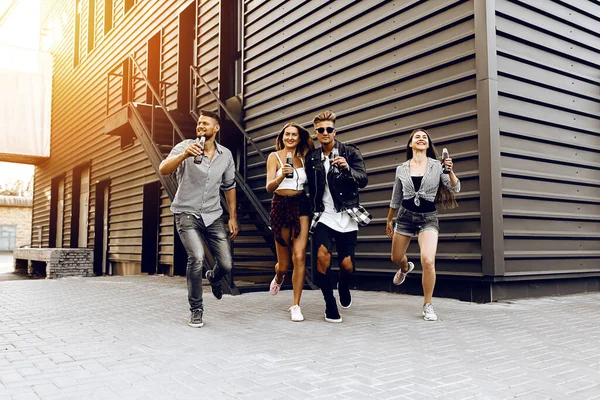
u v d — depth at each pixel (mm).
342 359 3215
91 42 18172
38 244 23500
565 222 6383
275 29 8891
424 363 3117
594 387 2658
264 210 8156
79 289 7707
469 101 5797
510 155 5781
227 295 6570
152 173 12703
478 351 3426
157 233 12383
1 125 21406
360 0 7172
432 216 4641
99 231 15969
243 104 9648
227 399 2457
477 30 5695
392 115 6656
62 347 3562
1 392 2553
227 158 4699
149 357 3268
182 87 11773
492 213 5465
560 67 6434
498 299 5688
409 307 5367
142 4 14016
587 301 5855
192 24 11953
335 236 4668
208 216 4598
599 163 6891
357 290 7062
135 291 7395
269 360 3189
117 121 11414
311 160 4652
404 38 6551
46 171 23016
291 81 8500
